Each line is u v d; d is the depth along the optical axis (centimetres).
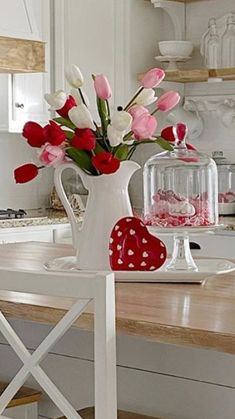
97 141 238
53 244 314
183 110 487
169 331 174
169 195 237
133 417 220
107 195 239
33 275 167
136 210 500
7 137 481
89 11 462
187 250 240
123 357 230
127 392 230
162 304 199
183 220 235
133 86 477
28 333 252
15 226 420
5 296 209
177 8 485
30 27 435
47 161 235
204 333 168
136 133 237
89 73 463
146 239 233
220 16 476
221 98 474
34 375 169
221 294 212
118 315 185
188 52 471
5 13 421
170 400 221
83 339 238
